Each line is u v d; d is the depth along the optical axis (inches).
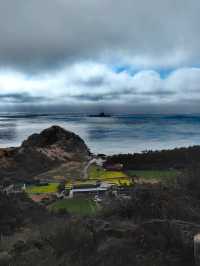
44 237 413.1
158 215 489.7
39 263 345.1
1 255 371.6
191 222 452.4
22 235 496.7
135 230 394.0
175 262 344.5
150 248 366.3
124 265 338.0
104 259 346.3
